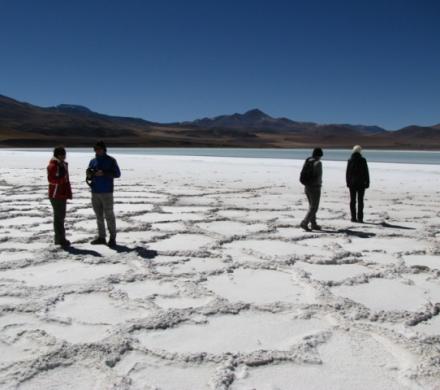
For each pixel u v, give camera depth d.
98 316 4.90
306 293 5.74
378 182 21.42
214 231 9.62
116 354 4.02
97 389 3.51
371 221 11.06
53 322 4.73
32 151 68.38
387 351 4.19
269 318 4.94
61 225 7.88
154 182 20.73
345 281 6.24
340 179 22.94
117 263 6.98
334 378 3.73
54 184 7.73
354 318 4.95
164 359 3.99
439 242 8.78
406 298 5.62
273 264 7.02
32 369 3.76
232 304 5.26
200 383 3.62
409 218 11.60
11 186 18.39
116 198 14.95
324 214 12.10
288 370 3.85
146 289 5.79
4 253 7.51
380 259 7.49
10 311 4.99
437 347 4.27
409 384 3.65
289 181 21.73
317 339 4.39
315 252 7.89
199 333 4.54
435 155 69.56
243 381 3.66
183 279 6.20
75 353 4.03
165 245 8.23
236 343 4.34
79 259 7.14
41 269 6.62
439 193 17.28
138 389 3.53
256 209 12.80
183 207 13.12
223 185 19.67
